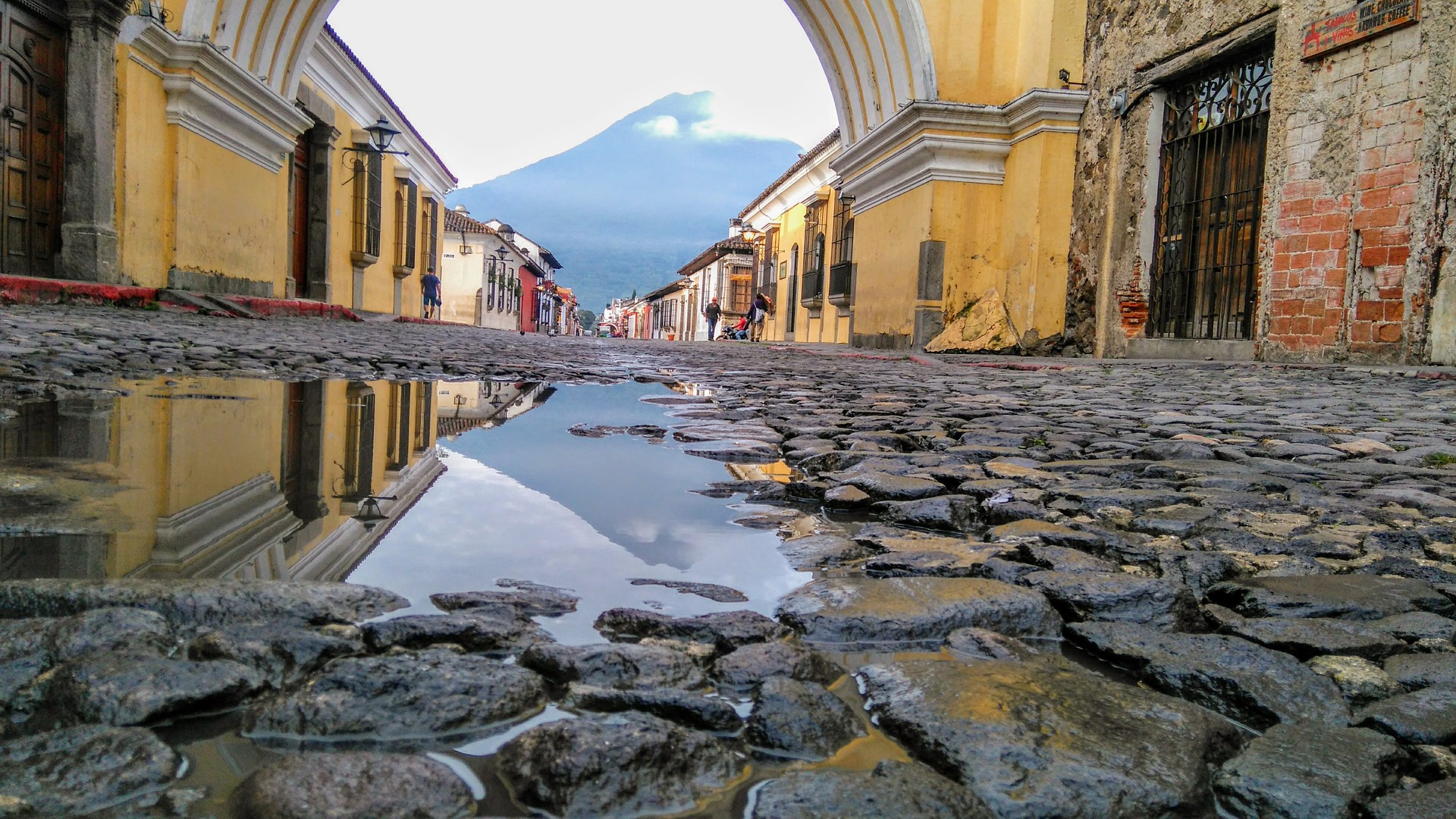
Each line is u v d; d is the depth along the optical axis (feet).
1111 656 3.56
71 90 28.99
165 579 3.54
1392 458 10.11
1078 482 7.90
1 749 2.09
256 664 2.77
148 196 32.53
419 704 2.53
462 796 2.08
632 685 2.88
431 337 36.83
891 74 47.67
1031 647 3.70
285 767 2.10
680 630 3.50
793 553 5.00
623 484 6.91
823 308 75.56
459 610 3.50
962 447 9.87
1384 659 3.65
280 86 42.78
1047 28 42.55
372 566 4.12
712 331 111.55
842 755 2.51
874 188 53.01
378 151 57.82
